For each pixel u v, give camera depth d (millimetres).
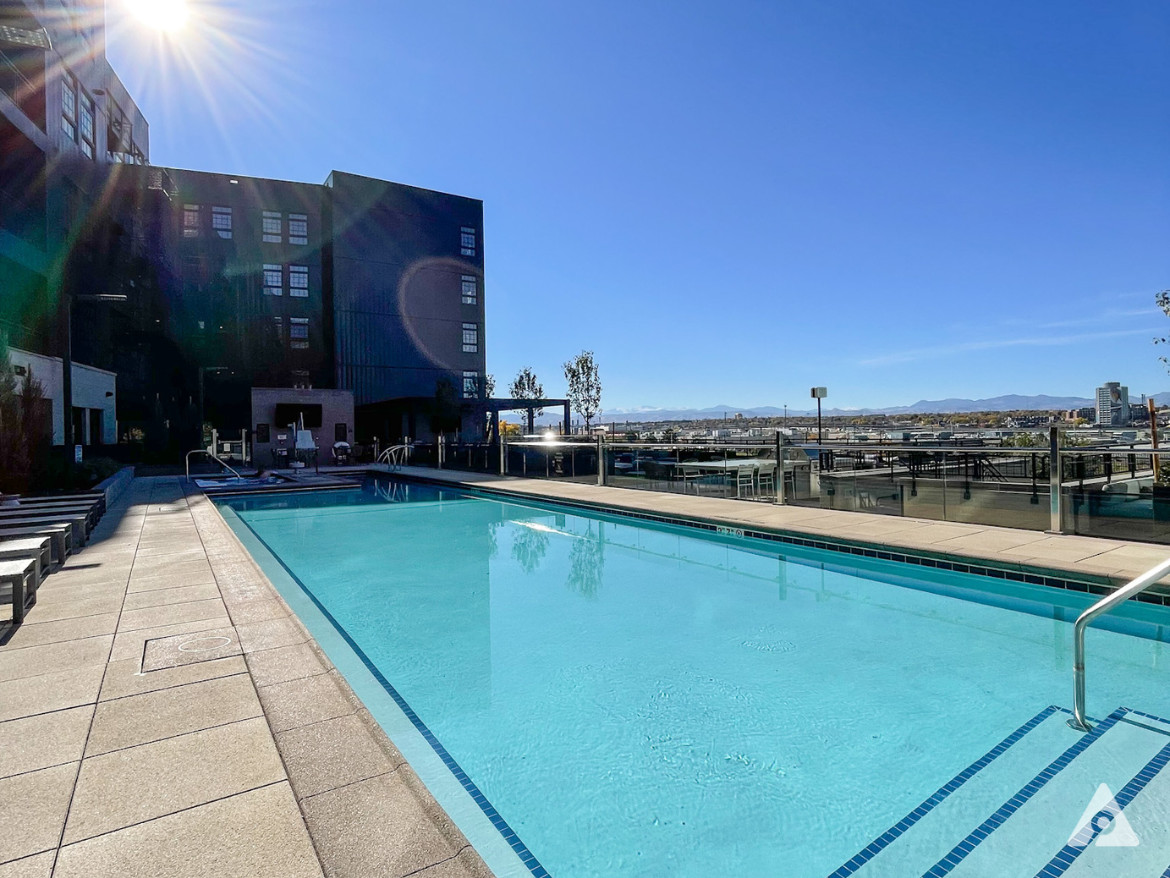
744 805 2496
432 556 7699
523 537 8953
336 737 2416
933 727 3086
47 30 24312
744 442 10000
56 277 24281
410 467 21234
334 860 1688
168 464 27922
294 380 31469
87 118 28688
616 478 12820
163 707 2691
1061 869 2039
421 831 1824
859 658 4059
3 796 2012
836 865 2117
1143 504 5871
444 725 3240
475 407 39125
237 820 1877
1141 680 3564
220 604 4359
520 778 2734
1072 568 4895
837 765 2766
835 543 6609
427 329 40312
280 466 22641
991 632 4500
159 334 32906
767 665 3984
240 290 35062
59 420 20750
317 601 5707
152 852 1729
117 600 4473
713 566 6871
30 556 4383
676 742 3035
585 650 4332
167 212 33469
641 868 2139
